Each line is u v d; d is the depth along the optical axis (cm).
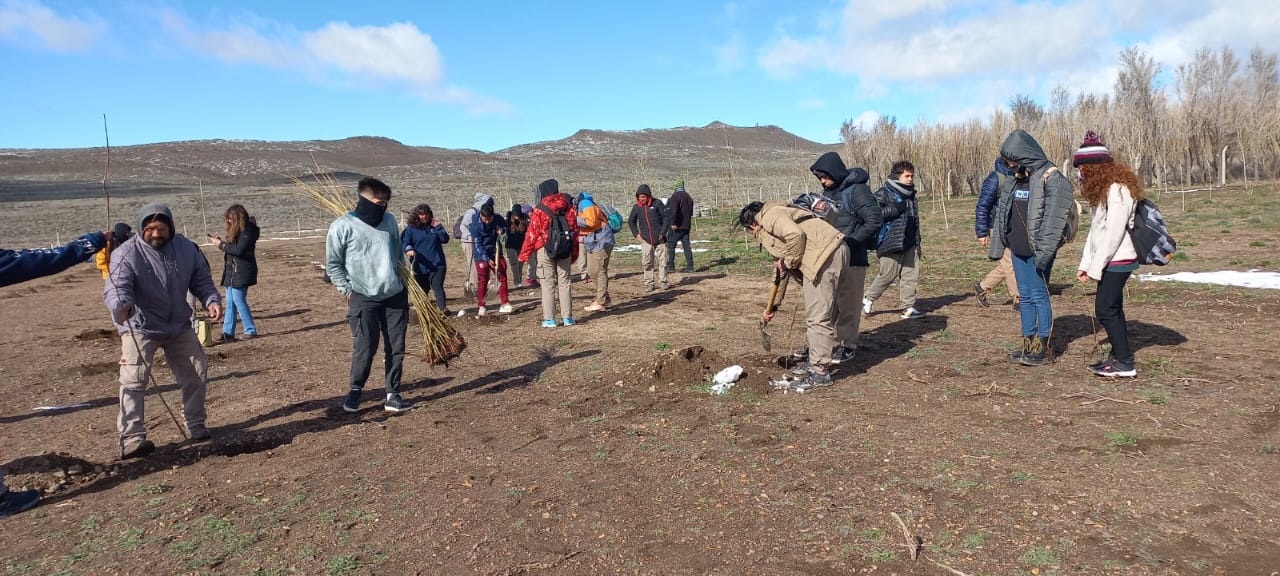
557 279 981
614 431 532
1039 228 600
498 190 6469
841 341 690
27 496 444
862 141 4800
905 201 879
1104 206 566
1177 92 3862
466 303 1251
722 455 470
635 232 1316
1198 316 835
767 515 382
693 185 6231
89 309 1382
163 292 520
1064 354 680
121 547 382
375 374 762
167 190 6725
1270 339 705
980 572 316
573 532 377
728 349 772
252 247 995
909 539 346
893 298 1090
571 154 14312
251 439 554
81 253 464
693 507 398
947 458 441
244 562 361
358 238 592
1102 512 361
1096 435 465
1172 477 396
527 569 342
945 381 609
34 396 718
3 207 4978
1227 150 3750
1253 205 2339
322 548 372
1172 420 486
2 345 1004
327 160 14488
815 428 512
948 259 1534
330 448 529
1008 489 393
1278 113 3431
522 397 641
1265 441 443
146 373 520
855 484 413
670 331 905
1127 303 937
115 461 518
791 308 1039
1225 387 554
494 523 392
